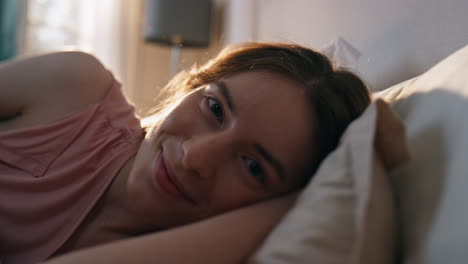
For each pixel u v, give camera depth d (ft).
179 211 2.23
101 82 3.00
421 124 1.85
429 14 2.78
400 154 1.69
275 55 2.58
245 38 7.55
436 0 2.71
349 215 1.44
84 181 2.53
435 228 1.40
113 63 8.91
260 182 2.21
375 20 3.52
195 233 1.64
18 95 2.86
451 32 2.53
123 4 9.10
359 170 1.53
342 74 2.57
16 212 2.48
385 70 3.35
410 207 1.61
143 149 2.41
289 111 2.22
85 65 2.94
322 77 2.45
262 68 2.42
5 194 2.53
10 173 2.60
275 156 2.15
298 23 5.43
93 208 2.52
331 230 1.42
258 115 2.16
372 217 1.46
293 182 2.27
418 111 1.95
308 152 2.26
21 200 2.50
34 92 2.86
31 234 2.47
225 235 1.68
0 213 2.51
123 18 9.08
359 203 1.42
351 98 2.46
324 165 1.73
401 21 3.13
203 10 8.14
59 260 1.46
